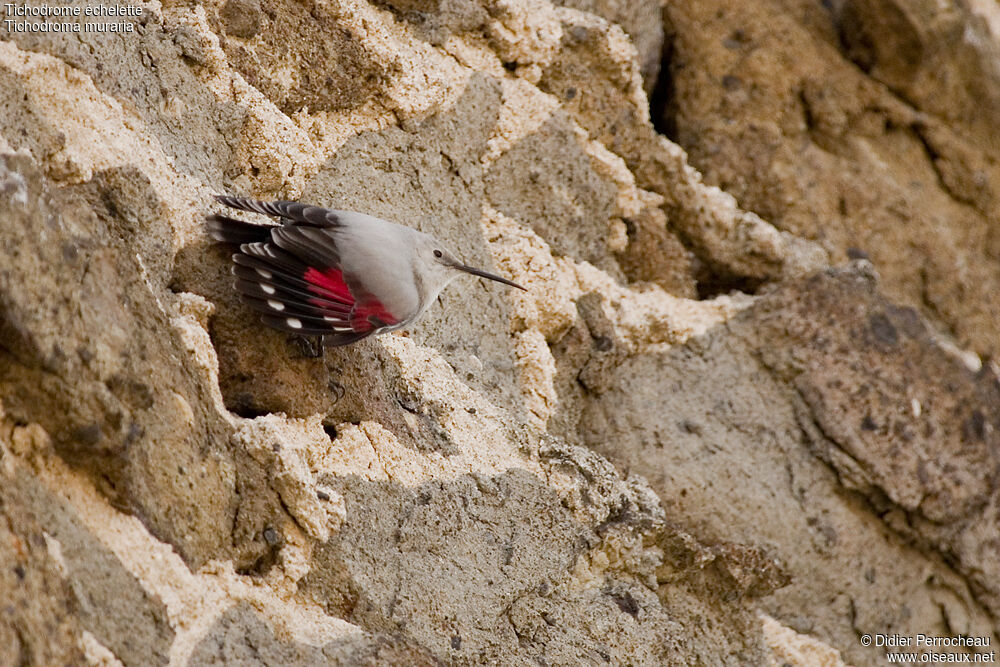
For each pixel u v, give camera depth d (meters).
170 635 5.86
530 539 8.04
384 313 6.99
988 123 13.52
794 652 9.81
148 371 6.20
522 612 7.74
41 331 5.63
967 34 13.35
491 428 8.42
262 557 6.62
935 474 10.72
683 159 11.12
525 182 9.98
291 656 6.29
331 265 6.91
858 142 12.95
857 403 10.67
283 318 6.71
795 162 12.56
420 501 7.55
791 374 10.74
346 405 7.47
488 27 10.06
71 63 6.73
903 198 12.84
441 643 7.12
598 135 10.69
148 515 6.03
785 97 12.70
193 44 7.75
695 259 11.24
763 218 12.38
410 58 9.33
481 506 7.92
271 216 7.18
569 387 9.76
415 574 7.26
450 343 8.75
